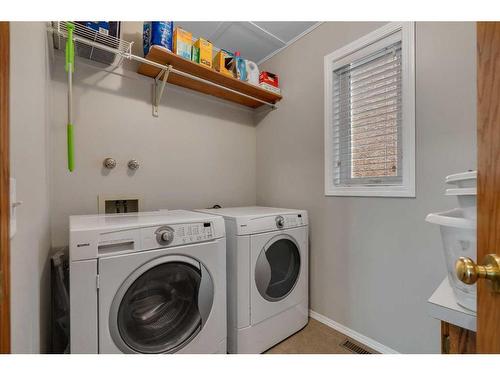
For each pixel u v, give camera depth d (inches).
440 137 50.5
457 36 48.4
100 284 37.8
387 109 61.4
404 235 56.0
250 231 57.0
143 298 44.2
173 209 75.2
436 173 51.1
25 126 29.5
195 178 80.5
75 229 37.0
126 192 66.5
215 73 71.1
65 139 58.2
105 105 63.7
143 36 66.0
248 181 95.0
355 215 65.4
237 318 54.9
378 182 62.8
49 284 50.7
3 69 17.7
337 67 70.2
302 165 79.5
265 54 90.1
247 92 83.3
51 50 52.6
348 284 66.6
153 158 71.5
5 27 18.0
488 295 16.7
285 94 85.4
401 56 57.1
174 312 47.2
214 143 85.5
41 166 39.5
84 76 60.9
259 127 95.7
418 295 53.7
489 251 16.1
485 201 16.6
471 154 46.6
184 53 64.5
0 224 17.1
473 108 46.5
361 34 64.4
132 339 41.7
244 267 56.0
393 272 57.8
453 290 24.3
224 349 51.8
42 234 41.2
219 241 51.6
